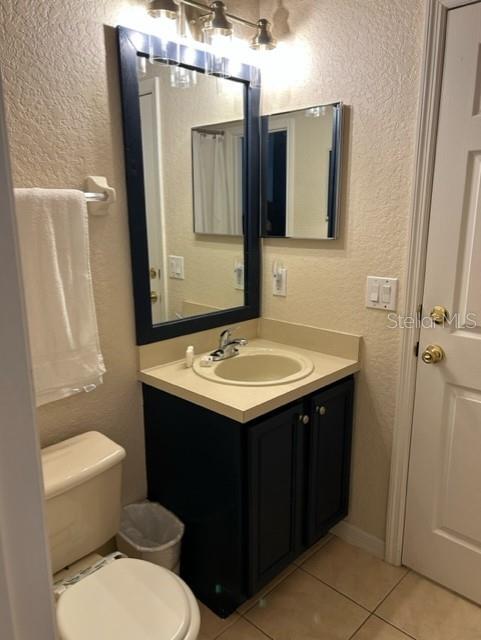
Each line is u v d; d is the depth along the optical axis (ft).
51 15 4.74
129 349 6.04
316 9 6.08
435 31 5.08
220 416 5.29
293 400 5.58
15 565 1.49
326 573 6.46
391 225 5.87
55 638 1.63
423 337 5.84
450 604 5.95
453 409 5.79
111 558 5.23
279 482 5.69
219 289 6.99
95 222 5.43
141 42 5.39
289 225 6.84
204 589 6.00
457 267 5.42
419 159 5.44
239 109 6.69
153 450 6.34
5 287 1.35
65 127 5.00
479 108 5.00
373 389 6.45
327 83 6.15
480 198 5.16
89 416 5.81
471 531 5.86
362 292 6.29
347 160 6.12
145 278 5.94
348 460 6.77
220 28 5.79
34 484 1.50
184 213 6.30
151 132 5.73
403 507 6.40
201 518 5.84
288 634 5.55
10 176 1.35
